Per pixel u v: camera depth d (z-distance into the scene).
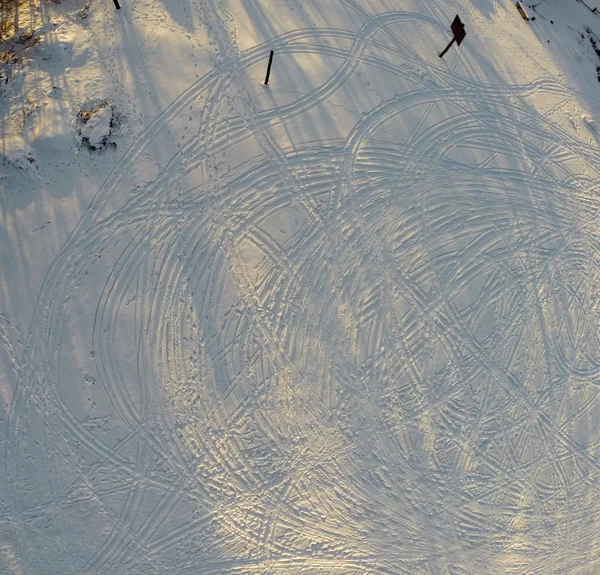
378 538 8.91
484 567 9.20
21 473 8.11
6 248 8.52
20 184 8.73
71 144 8.88
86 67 9.32
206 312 8.80
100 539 8.14
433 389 9.32
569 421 9.87
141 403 8.45
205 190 9.12
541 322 9.98
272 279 9.09
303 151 9.56
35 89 9.13
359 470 8.95
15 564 7.95
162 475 8.38
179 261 8.86
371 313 9.30
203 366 8.67
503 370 9.66
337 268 9.32
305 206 9.40
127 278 8.68
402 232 9.69
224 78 9.62
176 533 8.32
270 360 8.87
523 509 9.47
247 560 8.46
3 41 9.48
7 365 8.27
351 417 9.01
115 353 8.46
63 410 8.27
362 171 9.73
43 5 9.77
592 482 9.84
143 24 9.69
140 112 9.19
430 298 9.55
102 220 8.77
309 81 9.92
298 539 8.66
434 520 9.12
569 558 9.56
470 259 9.89
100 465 8.26
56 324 8.41
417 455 9.16
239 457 8.62
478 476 9.34
